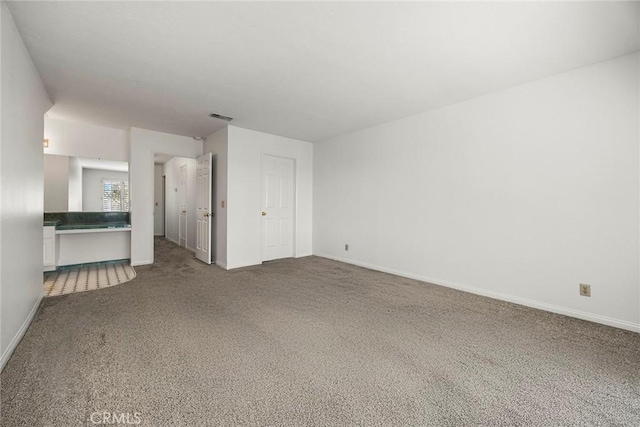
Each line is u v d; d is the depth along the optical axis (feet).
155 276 12.61
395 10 5.74
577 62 7.86
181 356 5.98
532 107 9.07
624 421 4.27
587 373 5.53
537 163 9.01
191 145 16.52
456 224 11.07
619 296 7.66
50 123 13.23
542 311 8.83
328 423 4.20
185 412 4.36
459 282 11.02
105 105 11.19
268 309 8.82
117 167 14.88
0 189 5.33
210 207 14.88
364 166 14.76
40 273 8.95
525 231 9.30
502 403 4.66
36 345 6.30
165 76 8.70
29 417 4.19
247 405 4.54
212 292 10.46
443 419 4.29
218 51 7.30
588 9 5.65
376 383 5.17
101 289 10.62
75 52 7.32
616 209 7.69
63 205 13.70
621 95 7.56
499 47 7.08
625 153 7.54
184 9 5.71
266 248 16.25
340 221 16.22
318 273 13.52
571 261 8.42
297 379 5.25
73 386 4.91
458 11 5.75
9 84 5.84
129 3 5.53
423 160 12.12
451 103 10.98
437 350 6.39
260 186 15.43
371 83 9.19
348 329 7.45
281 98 10.48
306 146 17.75
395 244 13.33
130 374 5.30
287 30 6.41
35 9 5.69
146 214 14.88
